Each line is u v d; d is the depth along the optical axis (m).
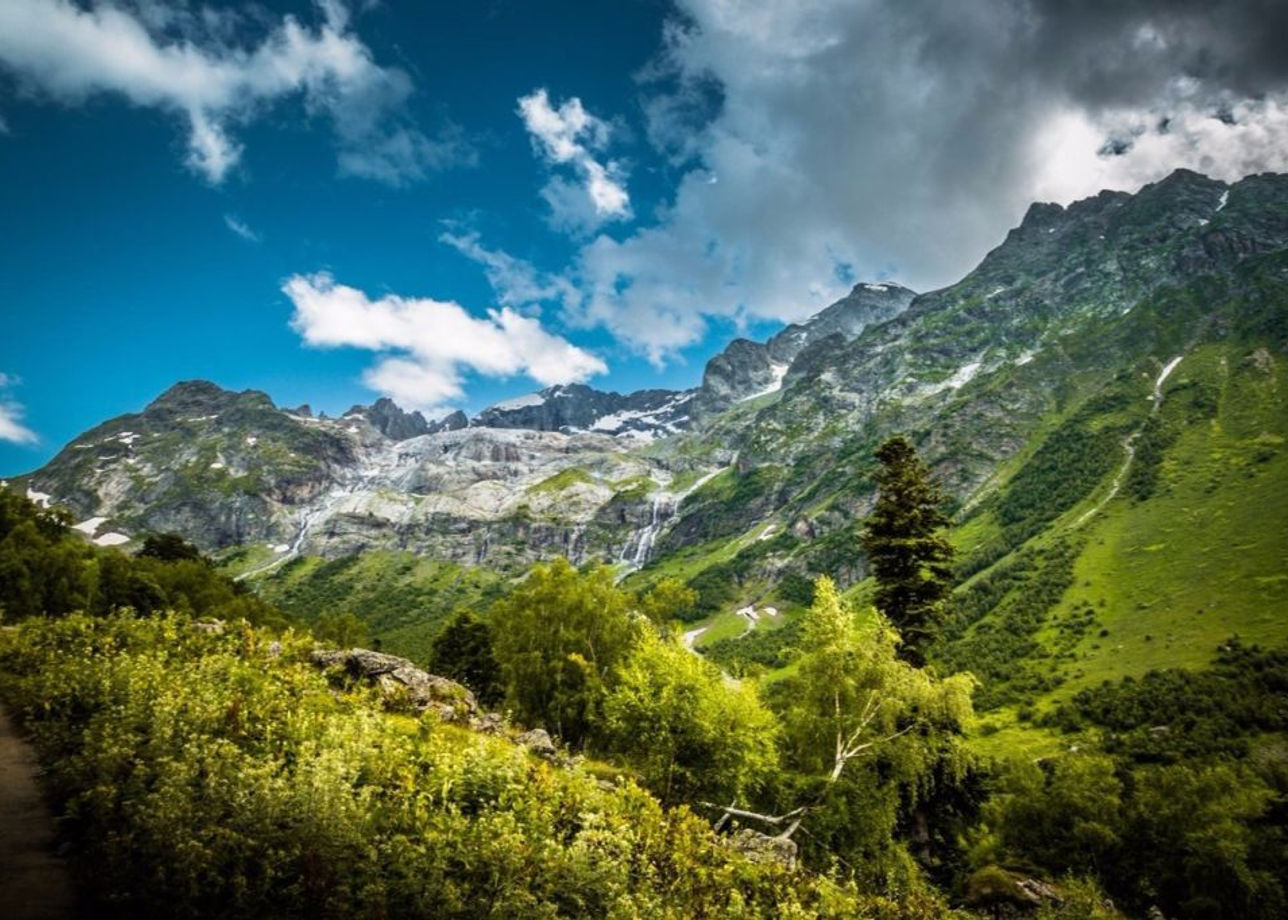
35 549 80.75
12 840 11.73
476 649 72.19
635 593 53.41
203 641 27.30
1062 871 39.56
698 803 27.95
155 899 9.52
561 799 16.14
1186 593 141.12
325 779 11.25
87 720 16.89
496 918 10.66
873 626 33.50
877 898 21.00
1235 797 43.16
